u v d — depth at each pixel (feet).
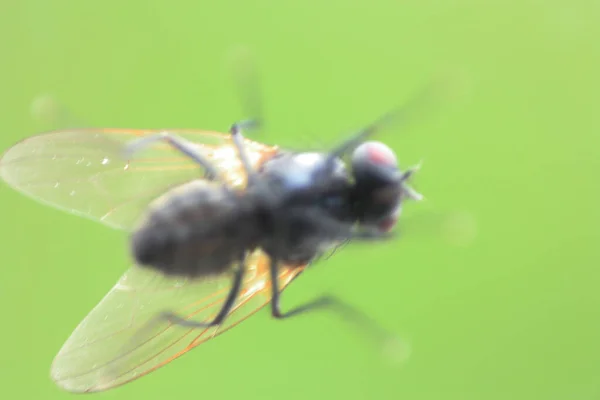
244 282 0.18
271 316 0.18
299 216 0.18
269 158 0.18
